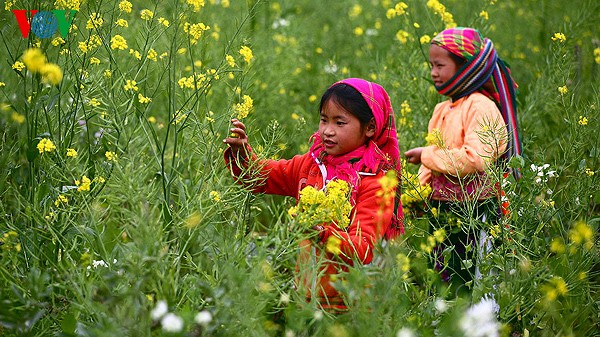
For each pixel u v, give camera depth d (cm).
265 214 797
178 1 596
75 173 552
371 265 481
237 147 572
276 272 496
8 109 639
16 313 441
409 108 833
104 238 500
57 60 565
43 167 558
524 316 535
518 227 576
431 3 881
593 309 557
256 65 931
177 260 489
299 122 670
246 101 570
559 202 679
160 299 428
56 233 506
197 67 820
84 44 548
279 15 1192
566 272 538
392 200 543
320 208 484
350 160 558
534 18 1230
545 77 911
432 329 457
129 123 584
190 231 523
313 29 1378
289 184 593
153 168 622
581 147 638
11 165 591
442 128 705
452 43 690
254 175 581
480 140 621
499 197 584
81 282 430
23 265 514
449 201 662
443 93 706
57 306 477
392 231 562
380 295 424
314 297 463
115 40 553
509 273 539
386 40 1243
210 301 459
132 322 394
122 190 473
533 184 579
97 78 579
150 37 618
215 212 527
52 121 582
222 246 486
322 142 567
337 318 437
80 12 586
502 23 1308
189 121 593
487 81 702
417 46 939
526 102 902
